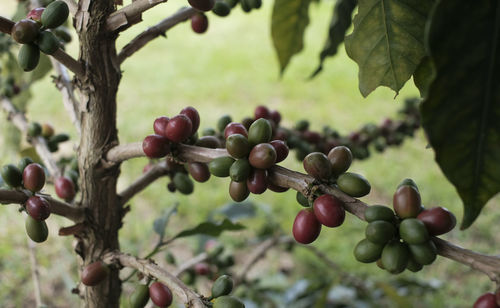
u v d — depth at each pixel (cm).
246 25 380
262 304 85
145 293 39
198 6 37
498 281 29
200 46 327
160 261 117
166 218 51
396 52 41
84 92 41
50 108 204
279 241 84
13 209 125
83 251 44
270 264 129
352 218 153
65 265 108
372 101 243
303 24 64
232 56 308
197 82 260
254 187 35
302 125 57
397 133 71
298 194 37
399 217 32
